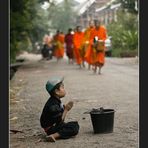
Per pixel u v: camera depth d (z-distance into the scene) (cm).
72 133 984
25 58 4275
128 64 2980
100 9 2189
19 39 3266
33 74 2411
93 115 1012
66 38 3216
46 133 1002
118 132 1023
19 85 1911
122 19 3672
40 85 1900
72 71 2547
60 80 987
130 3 2889
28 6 3078
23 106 1388
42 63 3438
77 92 1642
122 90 1672
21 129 1085
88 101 1441
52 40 4156
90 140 962
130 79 2044
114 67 2766
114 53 3950
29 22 2944
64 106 1012
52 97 988
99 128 1012
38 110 1321
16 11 2827
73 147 916
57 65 3142
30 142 968
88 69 2652
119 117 1173
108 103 1394
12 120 1187
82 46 2692
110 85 1825
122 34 3812
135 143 932
